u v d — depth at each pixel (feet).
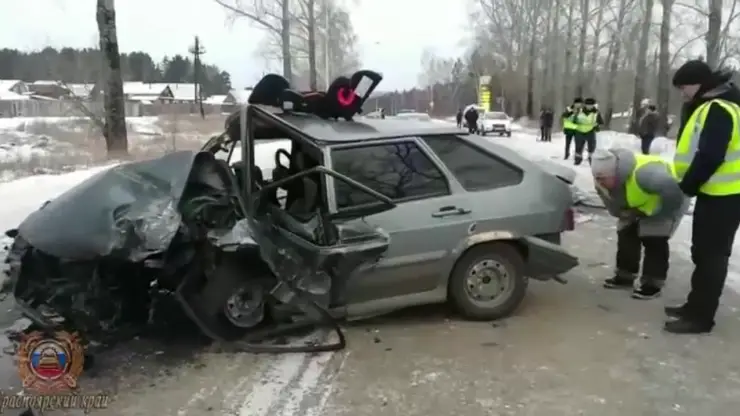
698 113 16.49
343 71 200.64
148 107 236.63
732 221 16.39
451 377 14.40
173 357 15.49
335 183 16.49
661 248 19.54
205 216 15.40
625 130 156.46
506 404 13.16
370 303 16.97
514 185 18.04
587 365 15.03
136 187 15.90
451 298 17.76
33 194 36.99
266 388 13.94
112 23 61.11
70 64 94.17
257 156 19.29
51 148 69.15
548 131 108.17
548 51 171.01
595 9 147.95
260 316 16.16
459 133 18.06
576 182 45.70
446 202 17.22
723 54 89.92
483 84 225.35
